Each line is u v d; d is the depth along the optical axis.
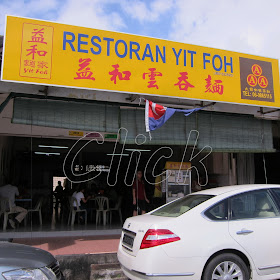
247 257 3.89
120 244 4.44
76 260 5.46
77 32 6.14
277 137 9.11
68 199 10.24
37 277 3.26
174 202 4.95
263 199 4.41
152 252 3.65
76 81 6.02
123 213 10.62
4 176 10.41
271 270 3.98
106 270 5.32
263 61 7.88
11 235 7.48
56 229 8.11
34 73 5.76
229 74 7.39
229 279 3.78
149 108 6.61
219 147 7.96
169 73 6.76
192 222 3.90
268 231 4.06
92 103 6.78
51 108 6.48
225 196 4.26
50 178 12.80
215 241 3.80
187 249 3.69
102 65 6.24
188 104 7.59
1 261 3.27
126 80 6.38
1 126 8.55
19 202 9.69
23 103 6.30
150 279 3.59
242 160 9.99
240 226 4.00
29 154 12.43
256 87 7.69
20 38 5.75
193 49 7.06
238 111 8.12
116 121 6.98
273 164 10.09
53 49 5.95
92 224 9.07
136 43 6.55
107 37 6.34
